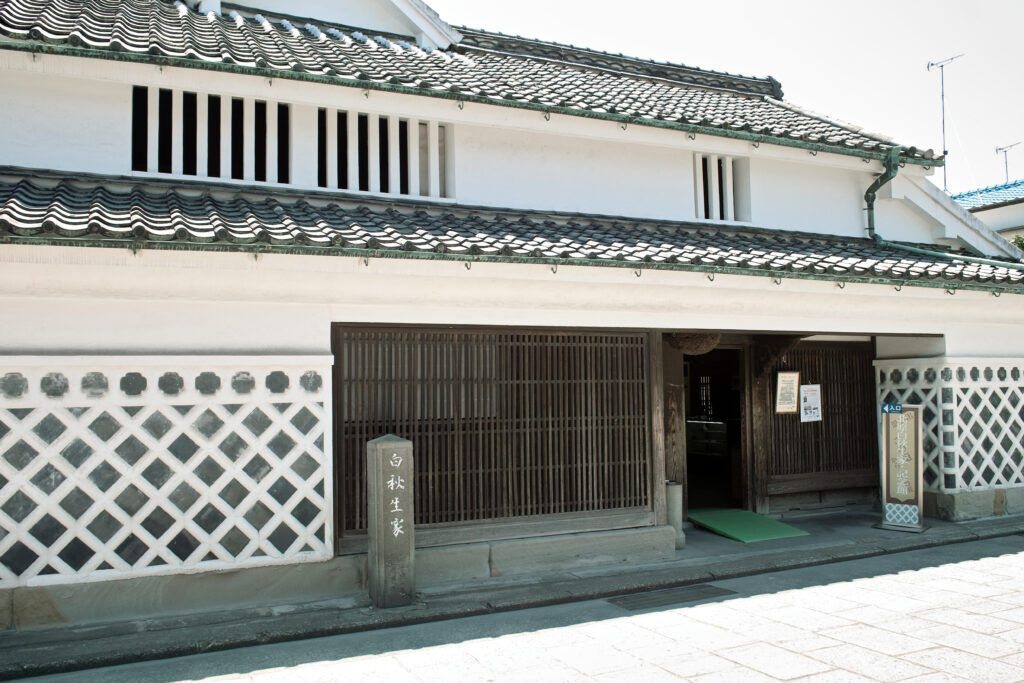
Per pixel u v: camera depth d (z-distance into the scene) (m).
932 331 10.02
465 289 7.19
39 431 5.86
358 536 7.00
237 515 6.41
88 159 7.29
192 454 6.29
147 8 9.73
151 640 5.57
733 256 8.16
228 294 6.40
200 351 6.34
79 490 5.97
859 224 11.30
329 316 6.80
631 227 9.08
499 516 7.66
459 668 5.17
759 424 10.61
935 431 10.35
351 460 7.08
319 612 6.28
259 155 8.23
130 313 6.15
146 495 6.14
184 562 6.23
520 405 7.82
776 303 8.69
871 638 5.75
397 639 5.82
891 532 9.62
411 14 11.68
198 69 7.14
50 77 7.21
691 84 14.05
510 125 8.55
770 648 5.55
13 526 5.77
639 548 8.19
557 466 7.97
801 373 10.95
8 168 6.80
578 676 5.01
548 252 6.96
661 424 8.53
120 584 6.07
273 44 9.02
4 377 5.76
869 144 10.56
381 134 8.76
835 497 11.28
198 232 5.80
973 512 10.27
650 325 8.14
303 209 7.28
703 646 5.60
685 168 10.12
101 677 5.05
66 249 5.62
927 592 7.06
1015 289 9.40
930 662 5.23
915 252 10.61
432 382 7.43
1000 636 5.77
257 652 5.54
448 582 7.26
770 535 9.38
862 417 11.47
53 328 5.93
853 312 9.26
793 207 10.77
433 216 7.98
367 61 9.21
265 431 6.53
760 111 12.66
